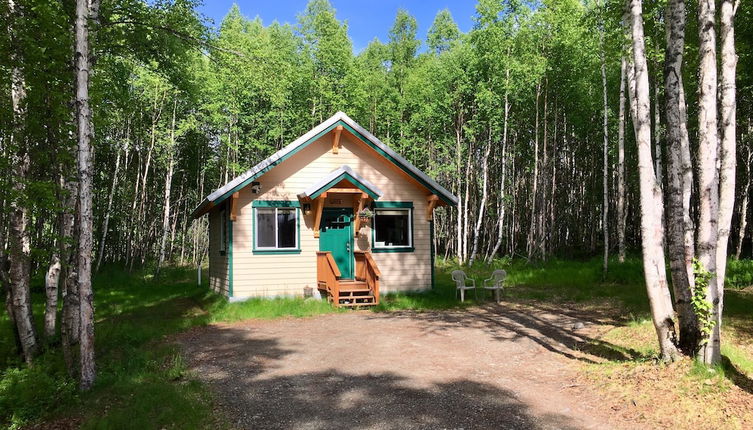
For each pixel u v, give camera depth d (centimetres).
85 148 655
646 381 618
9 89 780
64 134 709
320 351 857
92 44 905
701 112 662
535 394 616
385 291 1578
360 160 1589
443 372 716
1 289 1593
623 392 601
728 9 669
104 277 2388
